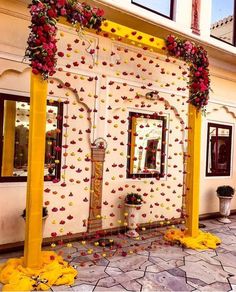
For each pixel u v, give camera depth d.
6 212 3.82
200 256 3.91
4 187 3.81
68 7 3.14
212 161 6.27
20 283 2.84
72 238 4.33
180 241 4.32
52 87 4.18
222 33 6.36
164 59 5.29
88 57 4.43
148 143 5.27
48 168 4.12
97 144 4.56
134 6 4.54
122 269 3.42
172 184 5.54
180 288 3.02
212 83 6.14
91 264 3.53
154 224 5.23
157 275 3.29
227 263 3.72
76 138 4.41
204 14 5.53
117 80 4.74
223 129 6.46
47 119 4.16
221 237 4.83
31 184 3.12
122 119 4.89
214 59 6.02
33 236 3.12
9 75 3.84
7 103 3.88
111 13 4.21
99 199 4.61
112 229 4.76
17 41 3.81
